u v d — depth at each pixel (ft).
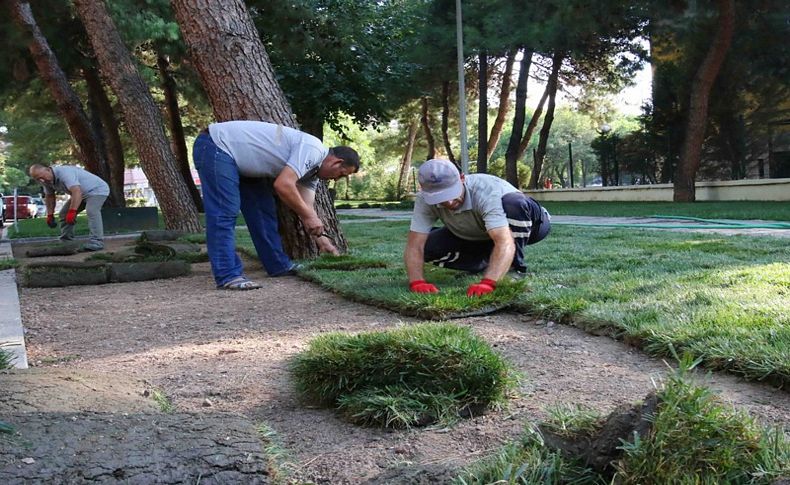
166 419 6.46
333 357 8.17
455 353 7.85
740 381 8.48
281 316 14.43
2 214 87.61
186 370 10.30
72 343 12.68
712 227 34.19
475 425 7.49
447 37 80.43
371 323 13.15
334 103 53.31
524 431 6.91
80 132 53.06
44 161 142.82
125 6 51.47
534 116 106.52
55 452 5.58
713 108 69.21
